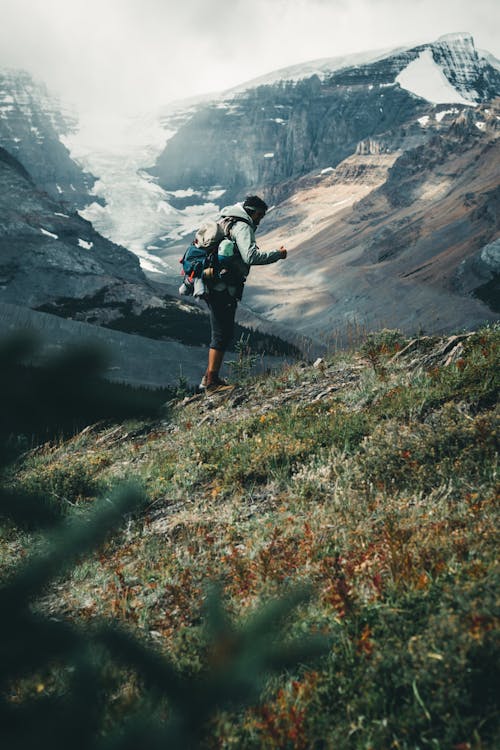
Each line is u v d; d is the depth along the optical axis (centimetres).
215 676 184
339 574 443
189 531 606
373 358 927
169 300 17738
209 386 989
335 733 307
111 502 187
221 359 977
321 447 716
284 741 301
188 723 173
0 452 155
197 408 962
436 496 563
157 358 10519
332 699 329
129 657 178
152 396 161
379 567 444
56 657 171
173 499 694
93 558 577
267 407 905
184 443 852
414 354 918
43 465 841
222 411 932
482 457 594
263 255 791
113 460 853
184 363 11100
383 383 836
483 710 290
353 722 309
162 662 181
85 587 536
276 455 715
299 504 617
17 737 161
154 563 566
